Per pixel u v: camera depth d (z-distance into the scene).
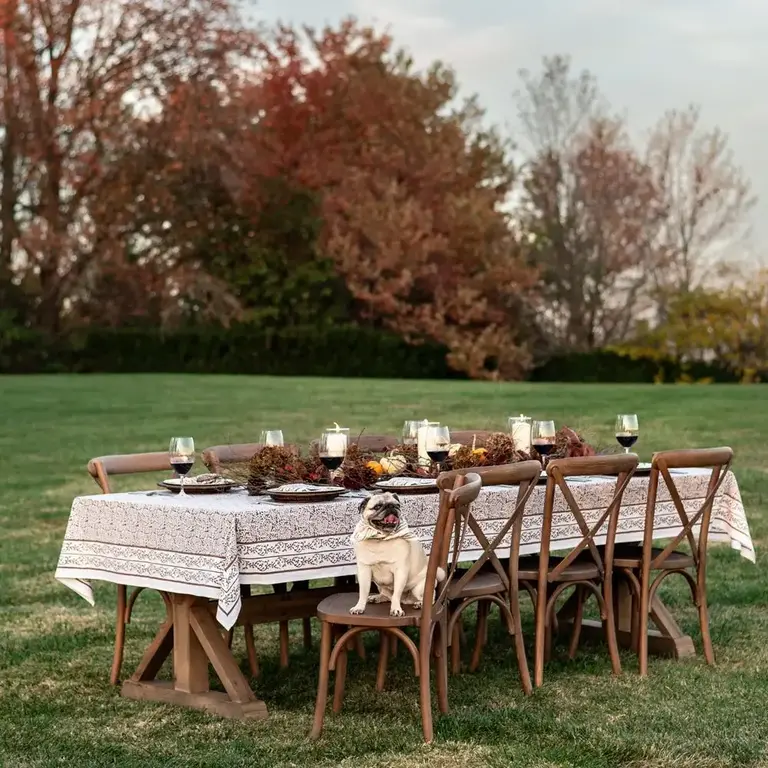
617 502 6.41
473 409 23.03
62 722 5.72
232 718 5.71
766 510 12.77
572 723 5.53
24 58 35.50
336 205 39.00
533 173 42.09
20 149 35.72
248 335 35.66
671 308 38.56
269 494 5.95
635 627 7.04
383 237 37.50
